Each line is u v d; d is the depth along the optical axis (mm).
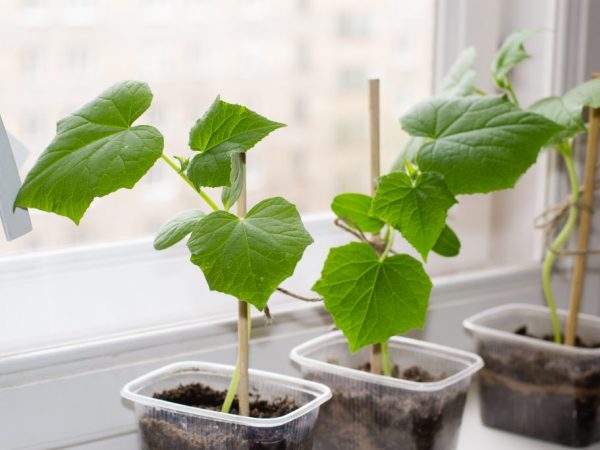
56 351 845
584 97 880
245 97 1070
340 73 1133
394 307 816
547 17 1055
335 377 859
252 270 709
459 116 817
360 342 816
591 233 1080
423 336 1014
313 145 1137
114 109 736
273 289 708
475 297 1040
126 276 920
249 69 1066
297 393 833
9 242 905
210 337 905
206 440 776
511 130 800
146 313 908
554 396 927
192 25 1011
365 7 1113
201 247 716
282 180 1131
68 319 882
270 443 769
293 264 711
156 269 930
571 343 959
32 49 920
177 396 837
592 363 915
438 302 1019
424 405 833
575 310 956
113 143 723
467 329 1015
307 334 953
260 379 844
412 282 817
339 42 1127
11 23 907
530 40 1060
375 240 871
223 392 845
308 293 973
